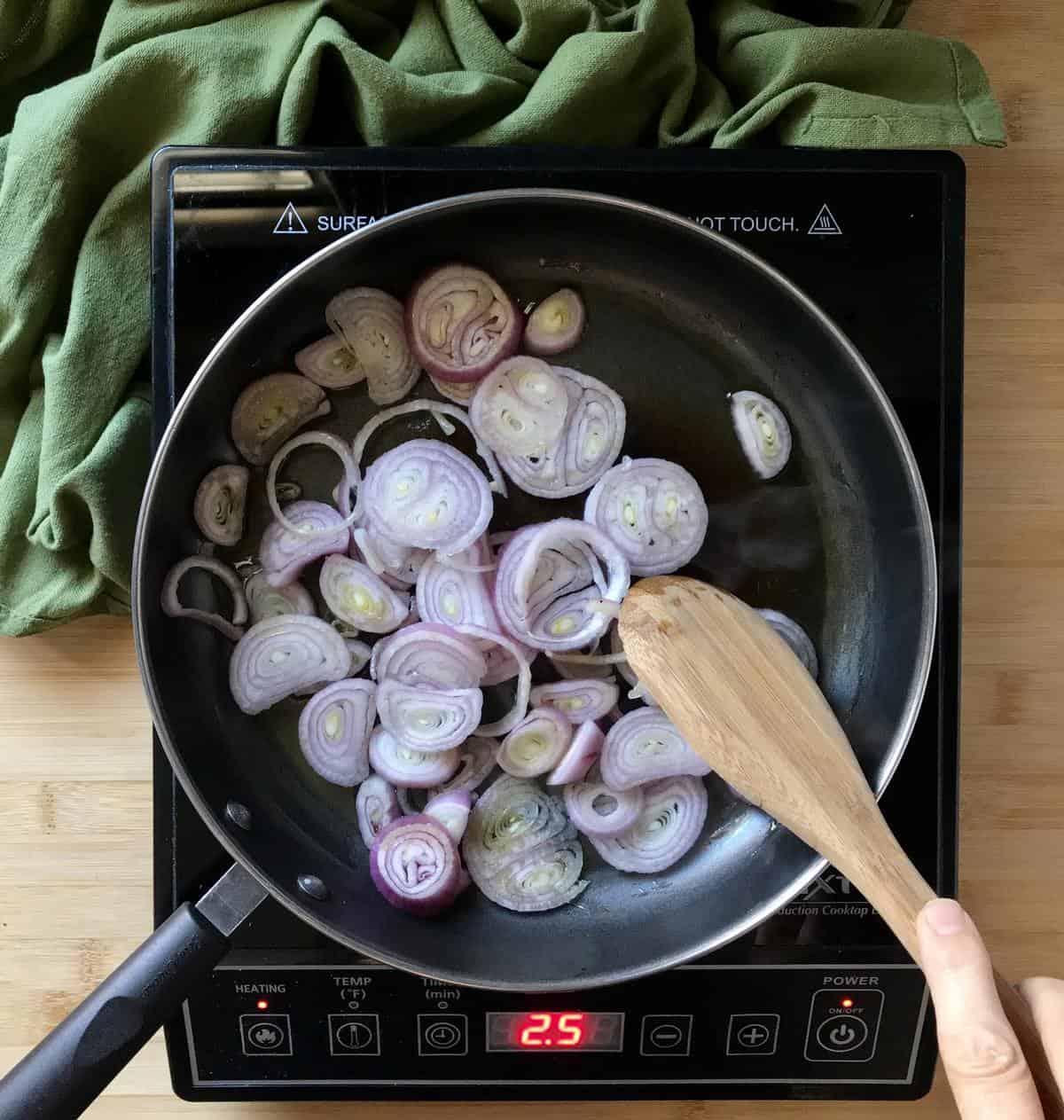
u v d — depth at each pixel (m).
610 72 0.56
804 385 0.61
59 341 0.60
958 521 0.57
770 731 0.50
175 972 0.48
